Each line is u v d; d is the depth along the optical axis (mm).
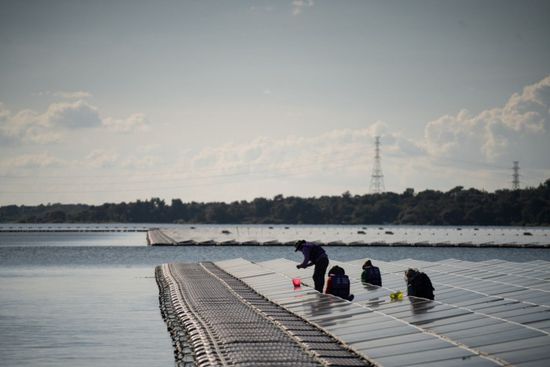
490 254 191750
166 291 78375
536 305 46281
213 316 53000
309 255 59125
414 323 41906
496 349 33562
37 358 44375
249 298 64375
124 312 64625
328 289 56750
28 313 63438
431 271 76812
